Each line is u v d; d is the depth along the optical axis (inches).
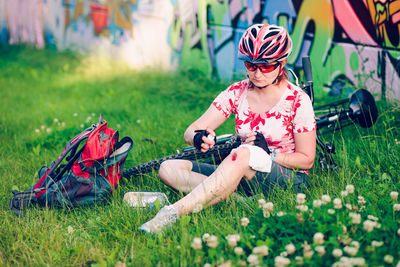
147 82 318.0
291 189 114.8
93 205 125.8
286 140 114.5
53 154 179.3
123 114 242.5
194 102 246.4
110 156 124.3
